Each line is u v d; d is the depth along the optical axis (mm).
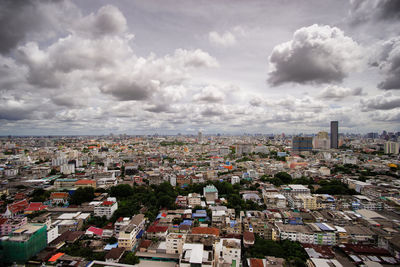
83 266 166250
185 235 195125
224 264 160750
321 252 185625
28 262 177875
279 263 171875
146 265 176375
